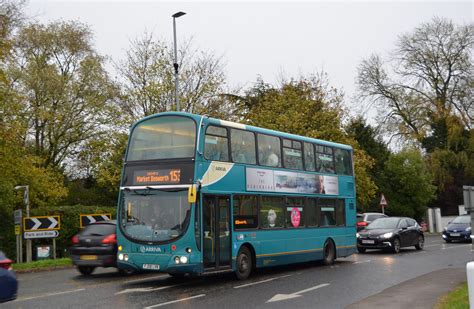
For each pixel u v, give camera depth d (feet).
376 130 166.91
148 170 48.03
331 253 67.10
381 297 39.70
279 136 59.26
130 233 47.06
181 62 118.52
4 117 88.12
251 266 53.21
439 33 160.56
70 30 133.28
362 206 154.92
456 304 33.45
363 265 65.41
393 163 161.89
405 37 164.25
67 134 129.80
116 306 37.01
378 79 166.50
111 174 118.11
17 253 73.77
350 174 73.56
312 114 130.11
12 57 94.68
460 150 164.04
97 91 131.13
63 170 136.15
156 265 45.68
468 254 79.92
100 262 54.19
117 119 119.24
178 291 44.16
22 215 81.41
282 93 138.10
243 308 36.11
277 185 57.52
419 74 164.25
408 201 162.40
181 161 46.93
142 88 116.67
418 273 55.98
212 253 47.26
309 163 64.44
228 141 51.11
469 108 156.35
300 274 56.59
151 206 47.03
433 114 159.84
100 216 83.20
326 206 66.90
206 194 47.11
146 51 118.93
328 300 39.42
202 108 116.88
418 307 35.22
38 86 120.47
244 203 52.24
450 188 176.96
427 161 162.50
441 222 175.32
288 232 58.49
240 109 129.08
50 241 83.71
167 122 48.65
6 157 86.22
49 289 46.11
